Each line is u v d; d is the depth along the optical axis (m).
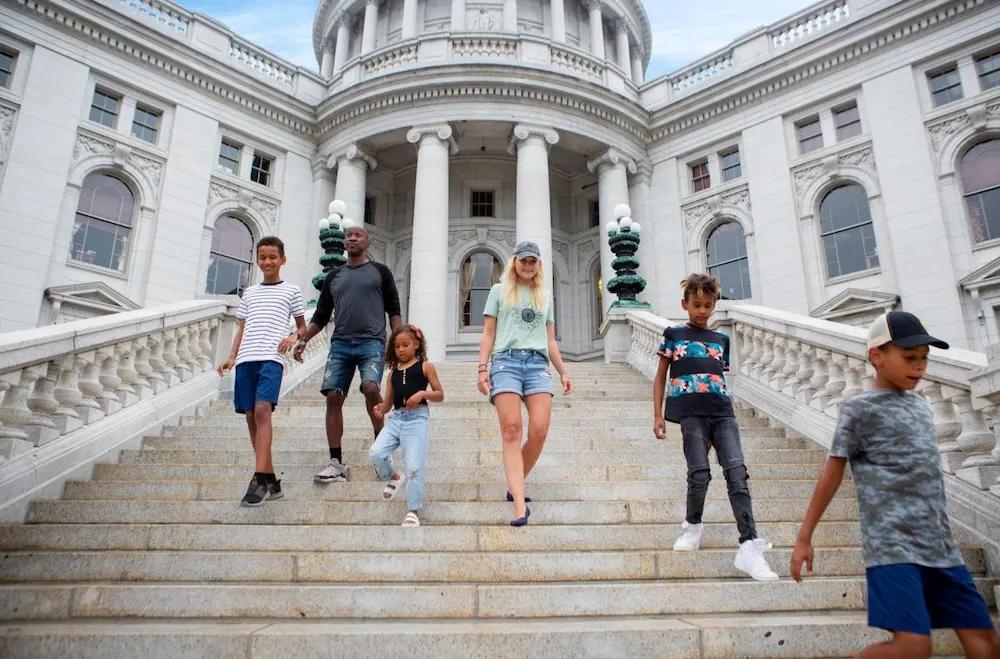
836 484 2.34
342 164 20.25
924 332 2.29
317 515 4.34
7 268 14.56
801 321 6.66
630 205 21.58
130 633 2.75
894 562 2.11
